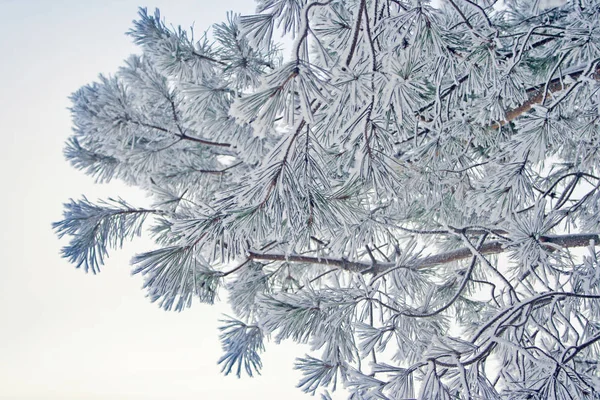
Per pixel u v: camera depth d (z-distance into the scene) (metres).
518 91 2.40
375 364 1.61
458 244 3.96
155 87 3.61
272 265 3.96
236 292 3.67
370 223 2.49
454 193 3.06
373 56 1.30
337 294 2.35
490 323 1.75
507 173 2.15
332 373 2.14
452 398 1.49
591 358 2.36
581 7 2.20
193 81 3.11
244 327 2.99
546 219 2.32
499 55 2.16
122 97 3.48
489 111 2.45
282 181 1.34
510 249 2.39
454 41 2.13
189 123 3.46
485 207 2.26
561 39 2.39
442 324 3.50
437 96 2.01
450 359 1.59
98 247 2.99
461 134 2.77
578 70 2.39
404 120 1.93
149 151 3.65
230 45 3.09
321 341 2.21
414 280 2.70
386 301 2.63
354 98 1.28
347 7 2.16
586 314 2.52
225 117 2.99
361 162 1.46
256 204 1.37
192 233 1.42
